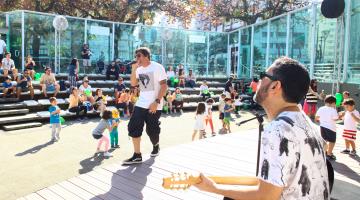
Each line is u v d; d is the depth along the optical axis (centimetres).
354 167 542
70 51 1966
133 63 565
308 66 1866
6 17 1881
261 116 199
